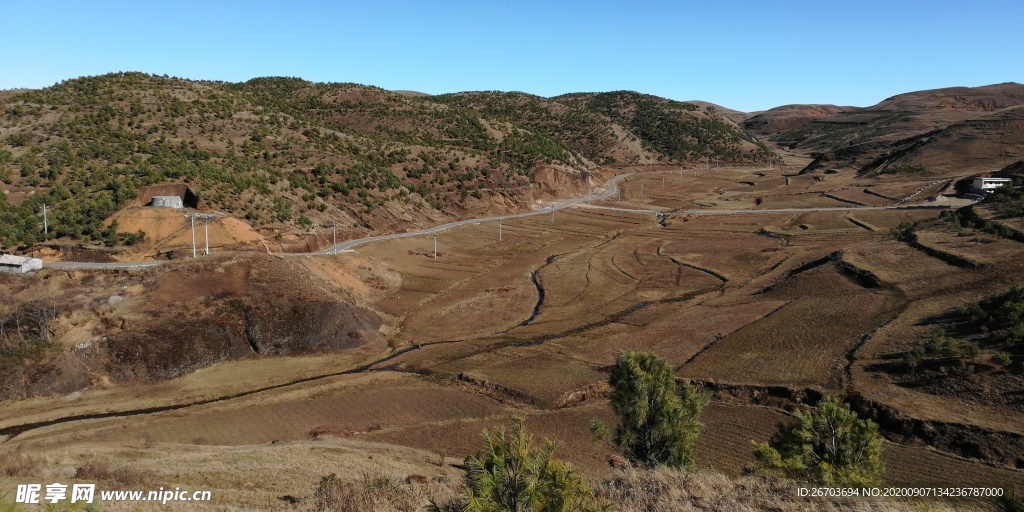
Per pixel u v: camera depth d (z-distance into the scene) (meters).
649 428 27.47
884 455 37.41
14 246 70.44
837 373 48.62
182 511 21.80
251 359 60.88
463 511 11.54
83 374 53.22
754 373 50.59
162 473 28.50
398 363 60.50
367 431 44.91
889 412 41.31
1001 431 36.88
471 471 12.20
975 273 67.81
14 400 49.75
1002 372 42.94
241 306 63.91
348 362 62.16
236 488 26.48
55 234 72.69
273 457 34.16
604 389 51.66
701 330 64.19
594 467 36.56
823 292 72.69
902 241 90.31
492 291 86.56
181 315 60.75
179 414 48.66
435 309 79.44
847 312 63.19
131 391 53.28
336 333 65.69
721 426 43.00
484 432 12.59
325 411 48.72
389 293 86.19
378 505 21.55
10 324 55.09
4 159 89.00
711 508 17.44
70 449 36.81
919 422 39.66
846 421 23.77
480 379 53.84
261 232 86.88
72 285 63.00
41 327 55.22
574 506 12.20
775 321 63.69
